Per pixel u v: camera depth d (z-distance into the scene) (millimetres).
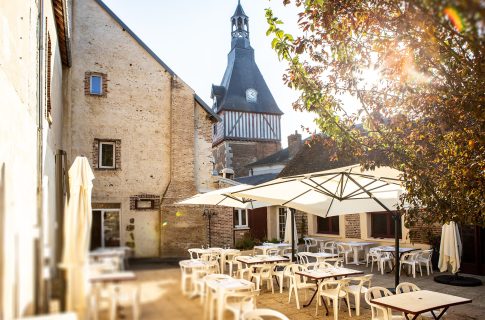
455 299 5918
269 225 20953
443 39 4129
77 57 15039
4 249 1138
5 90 4520
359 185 7750
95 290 1197
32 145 6477
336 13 5148
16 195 1296
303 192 8719
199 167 16766
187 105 16391
